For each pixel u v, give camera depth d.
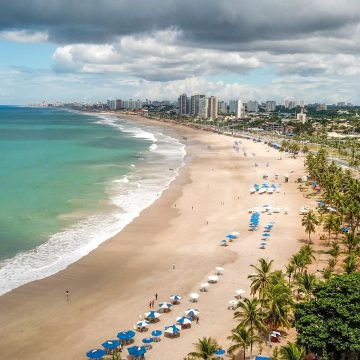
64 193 124.81
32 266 74.25
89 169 165.00
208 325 56.53
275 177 160.62
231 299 63.69
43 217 101.44
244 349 47.75
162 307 59.75
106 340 53.06
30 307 60.62
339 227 89.62
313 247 85.62
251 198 127.31
